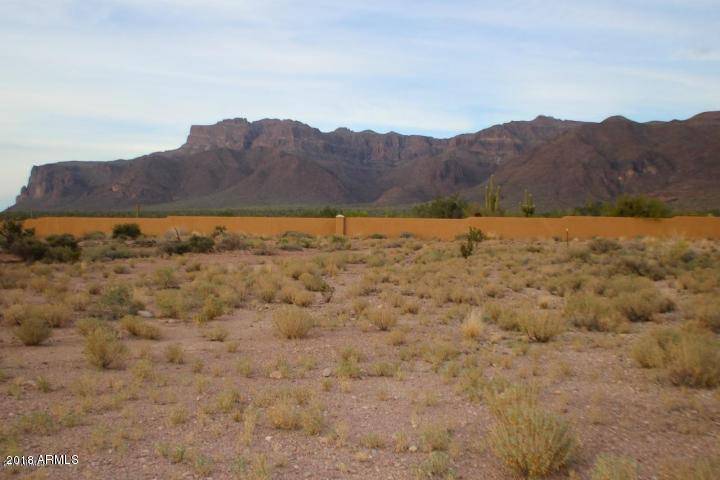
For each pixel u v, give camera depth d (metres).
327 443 8.12
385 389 10.84
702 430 8.66
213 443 8.05
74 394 10.10
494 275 30.28
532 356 13.31
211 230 67.50
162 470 7.12
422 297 23.20
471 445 8.09
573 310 18.41
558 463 7.22
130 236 62.22
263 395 10.00
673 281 27.31
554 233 60.56
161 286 25.19
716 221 59.53
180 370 12.05
